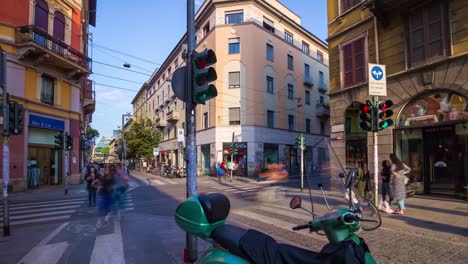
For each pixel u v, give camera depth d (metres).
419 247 5.55
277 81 30.17
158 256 5.31
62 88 20.16
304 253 2.49
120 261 5.10
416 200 10.55
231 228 2.79
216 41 28.11
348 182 3.29
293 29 33.12
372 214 3.33
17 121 7.65
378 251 5.35
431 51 10.84
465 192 10.10
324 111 34.88
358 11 13.81
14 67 16.41
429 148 11.20
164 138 44.22
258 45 28.28
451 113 10.29
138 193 15.19
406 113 11.73
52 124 19.03
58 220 8.80
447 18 10.37
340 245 2.42
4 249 5.95
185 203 2.92
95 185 11.54
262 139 27.88
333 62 15.23
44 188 18.06
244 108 27.38
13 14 16.56
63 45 18.80
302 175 14.84
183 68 5.25
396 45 12.05
